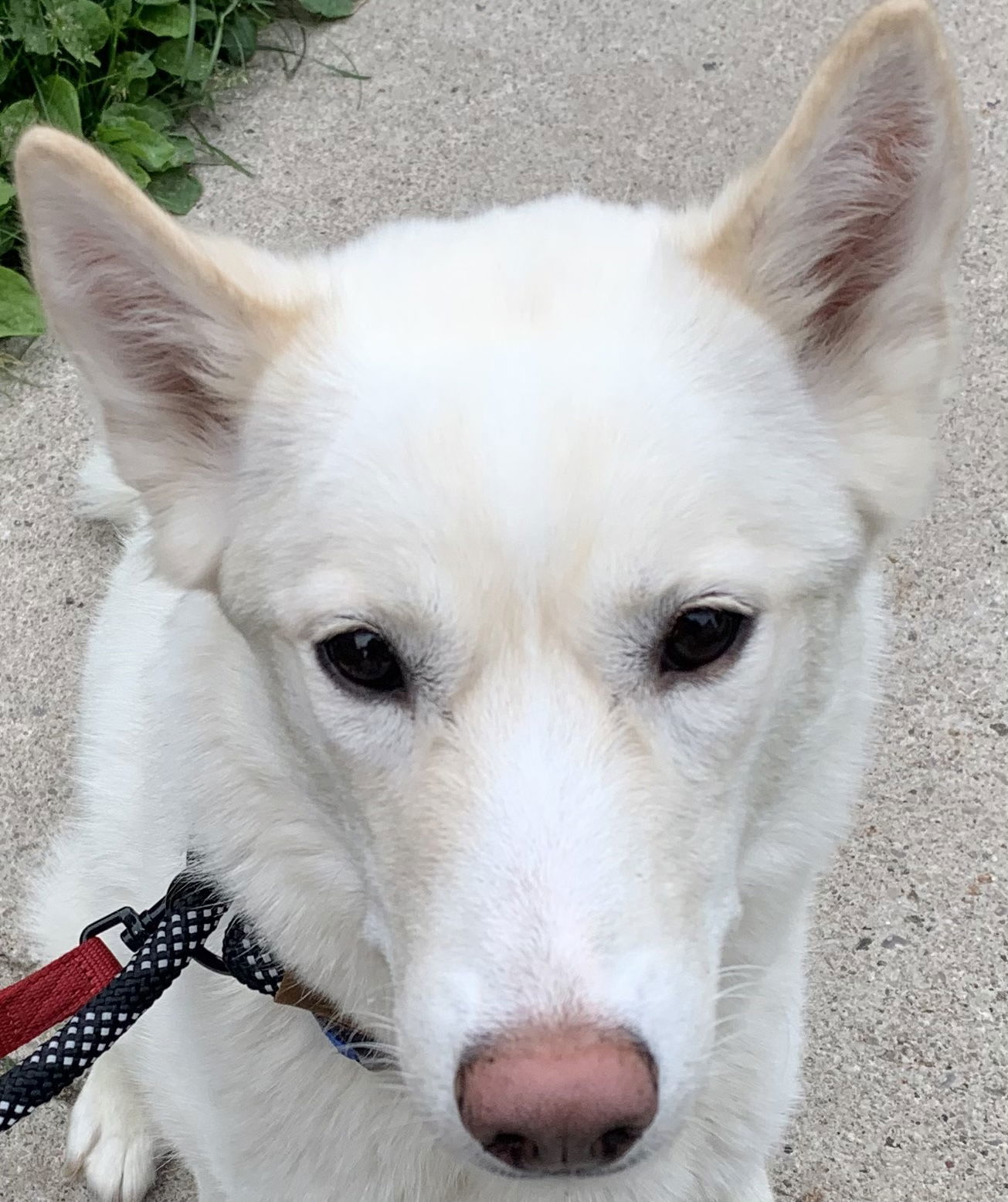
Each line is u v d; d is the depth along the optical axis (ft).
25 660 1.98
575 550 0.95
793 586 1.05
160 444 1.15
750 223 1.07
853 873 1.78
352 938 1.20
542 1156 0.93
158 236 1.04
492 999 0.90
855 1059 1.66
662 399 0.99
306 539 1.04
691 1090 0.96
